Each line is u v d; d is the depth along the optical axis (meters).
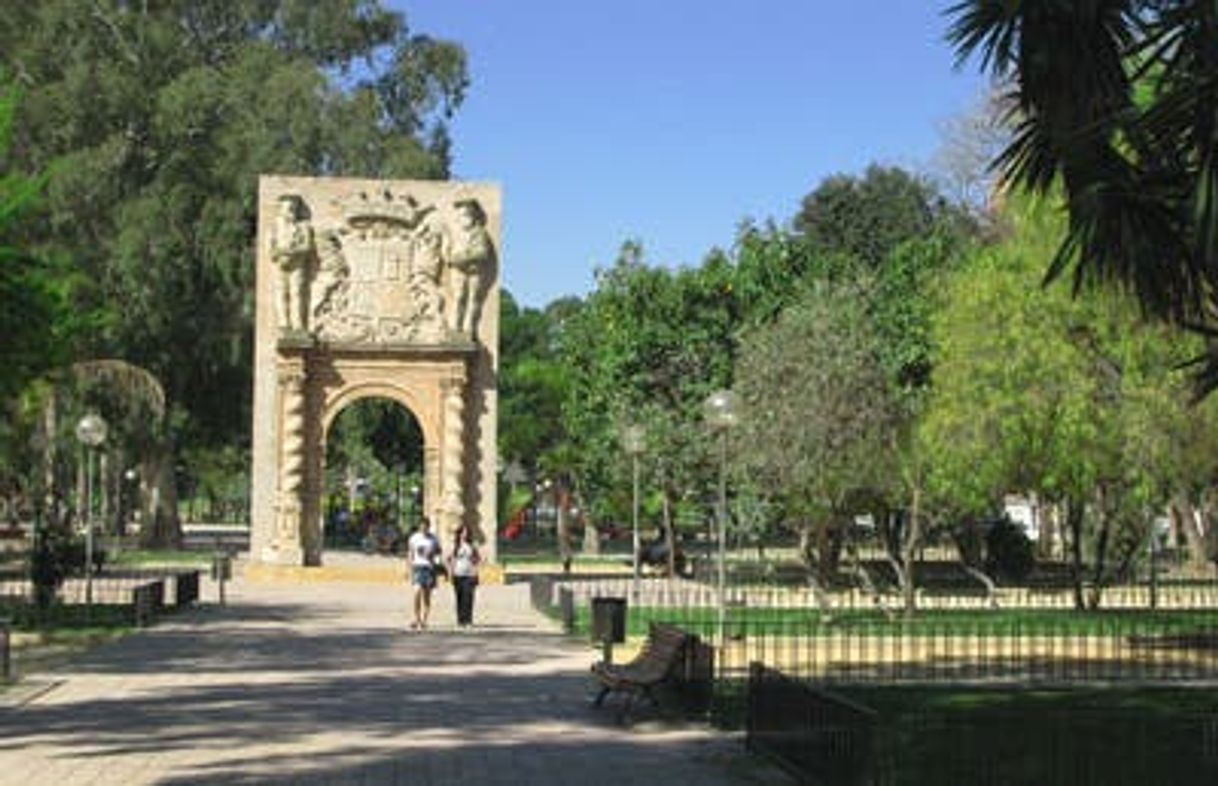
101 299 51.06
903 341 37.97
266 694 19.53
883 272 44.16
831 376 28.33
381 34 60.09
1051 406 26.53
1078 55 12.68
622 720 17.17
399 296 42.75
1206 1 11.29
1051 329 26.38
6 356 26.20
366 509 71.75
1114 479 28.83
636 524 36.84
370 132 54.16
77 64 52.66
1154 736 16.30
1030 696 19.34
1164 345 24.91
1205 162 11.22
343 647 25.56
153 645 25.47
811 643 23.58
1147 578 43.25
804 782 13.38
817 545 33.75
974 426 26.92
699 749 15.38
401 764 14.44
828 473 28.12
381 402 62.34
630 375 45.44
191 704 18.53
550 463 62.12
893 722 16.77
